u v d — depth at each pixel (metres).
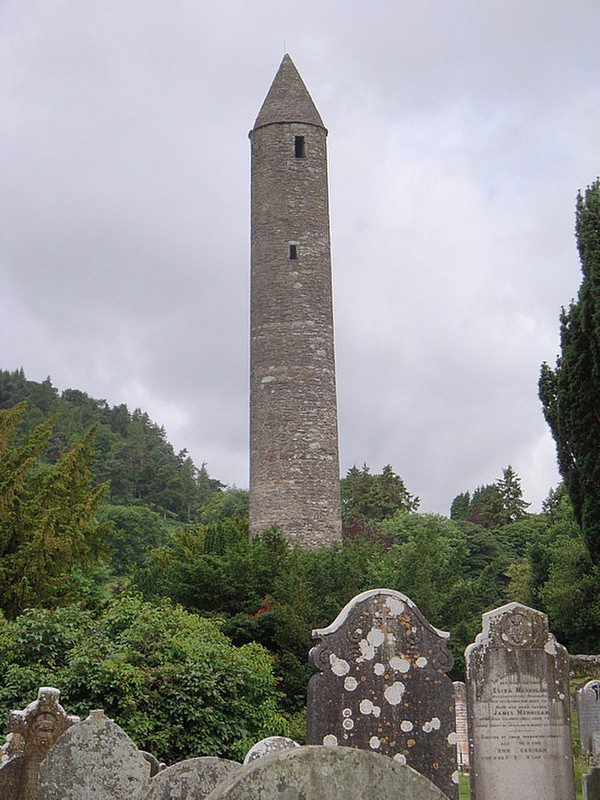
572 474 23.70
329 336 35.38
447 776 12.26
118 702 16.78
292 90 36.81
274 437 34.16
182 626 19.28
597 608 36.44
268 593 26.03
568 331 23.73
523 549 64.06
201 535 33.44
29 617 19.34
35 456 25.38
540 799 12.62
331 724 12.19
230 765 9.34
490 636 12.85
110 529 26.88
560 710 12.79
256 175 36.38
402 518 68.50
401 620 12.50
